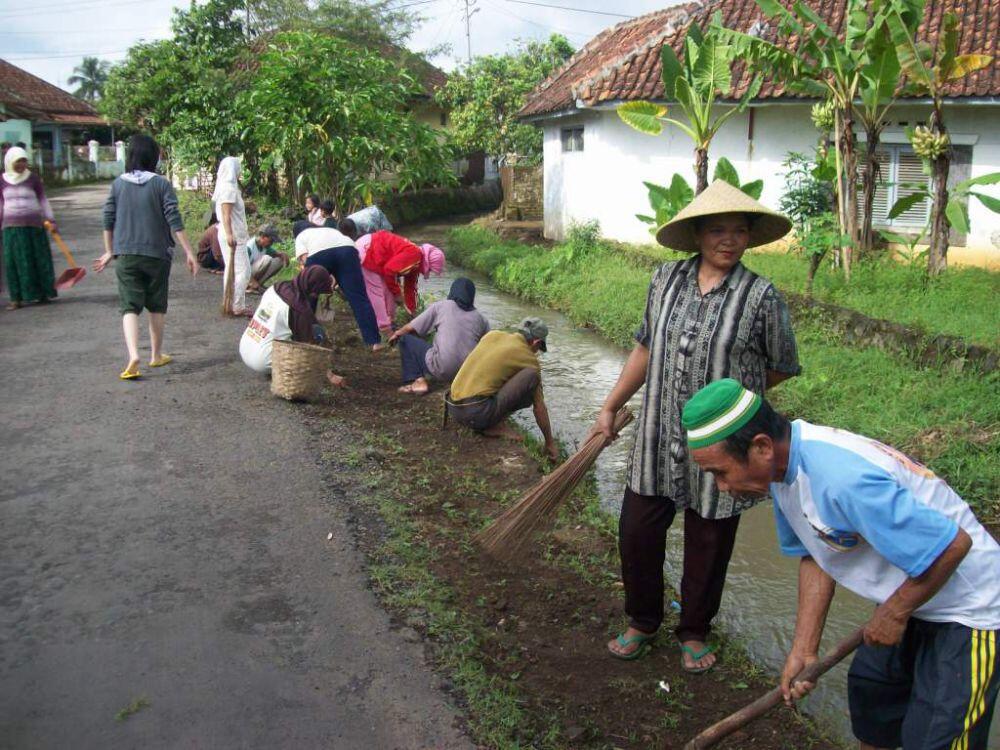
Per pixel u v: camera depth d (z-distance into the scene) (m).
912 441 6.60
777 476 2.63
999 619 2.59
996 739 3.78
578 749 3.24
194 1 21.09
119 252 6.82
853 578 2.73
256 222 16.23
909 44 9.78
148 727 3.10
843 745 3.62
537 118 17.98
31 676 3.35
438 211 26.81
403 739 3.12
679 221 3.44
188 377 7.10
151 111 22.12
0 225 9.36
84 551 4.31
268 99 13.54
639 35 18.41
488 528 4.12
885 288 10.18
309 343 6.84
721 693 3.80
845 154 10.73
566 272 13.85
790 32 10.55
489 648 3.80
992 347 7.68
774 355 3.53
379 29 24.81
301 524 4.68
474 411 6.28
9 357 7.52
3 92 29.84
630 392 3.93
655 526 3.80
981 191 12.80
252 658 3.52
